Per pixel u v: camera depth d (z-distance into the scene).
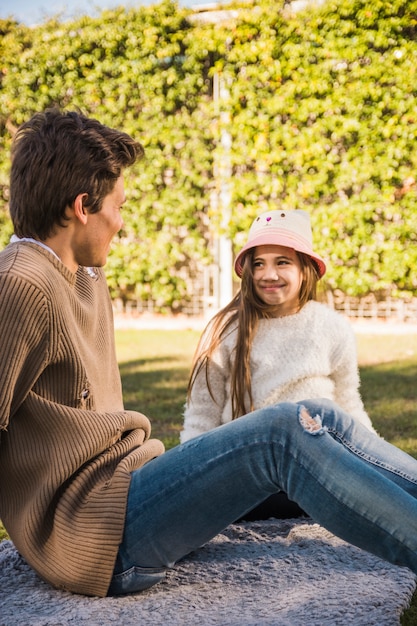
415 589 2.05
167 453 1.79
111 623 1.67
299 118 6.80
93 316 1.87
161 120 7.16
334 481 1.64
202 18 6.95
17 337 1.59
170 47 6.93
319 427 1.69
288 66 6.73
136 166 7.28
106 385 1.95
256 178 7.05
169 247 7.45
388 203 6.84
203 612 1.74
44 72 7.23
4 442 1.75
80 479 1.75
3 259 1.66
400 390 4.88
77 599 1.79
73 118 1.76
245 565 2.03
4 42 7.25
